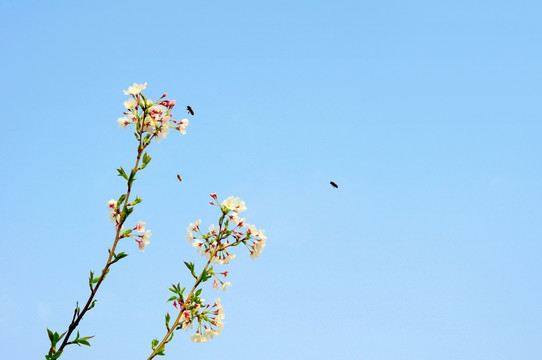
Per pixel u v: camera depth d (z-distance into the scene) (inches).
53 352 219.3
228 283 267.0
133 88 248.8
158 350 243.6
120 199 237.3
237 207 270.1
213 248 267.4
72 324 222.5
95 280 227.0
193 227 270.1
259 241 267.6
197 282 257.6
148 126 245.0
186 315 252.5
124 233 234.8
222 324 259.4
